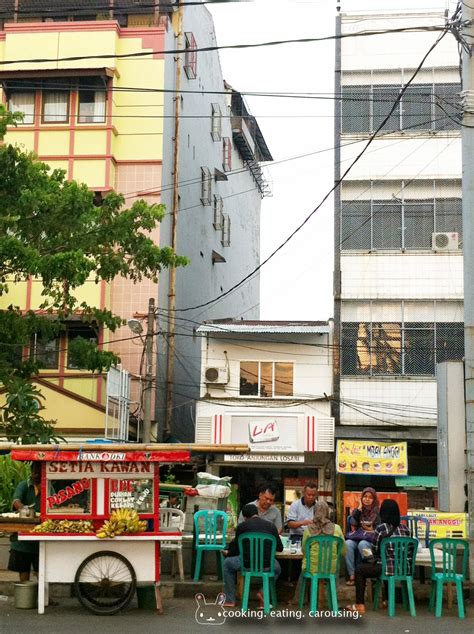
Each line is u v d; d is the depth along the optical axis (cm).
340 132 3136
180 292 3219
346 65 3162
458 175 3070
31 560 1188
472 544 1270
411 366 2978
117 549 1104
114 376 2605
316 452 2984
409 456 2994
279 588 1227
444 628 1032
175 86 3172
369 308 3027
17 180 1836
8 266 1848
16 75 2850
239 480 3055
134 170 2945
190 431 3384
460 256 3022
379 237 3067
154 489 1125
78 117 2880
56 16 3127
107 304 2825
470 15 1345
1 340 1917
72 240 1844
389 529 1171
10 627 1002
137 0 3120
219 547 1289
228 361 3044
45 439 1867
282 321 3061
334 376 2991
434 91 3117
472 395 1305
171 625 1026
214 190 3841
